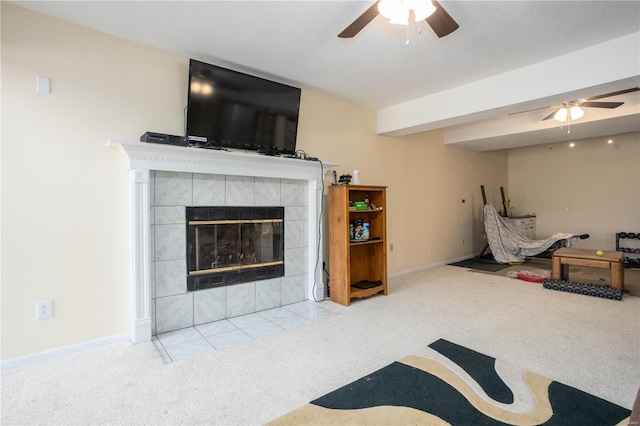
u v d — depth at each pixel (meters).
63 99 2.35
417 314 3.23
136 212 2.54
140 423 1.64
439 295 3.90
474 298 3.78
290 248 3.63
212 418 1.68
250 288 3.31
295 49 2.78
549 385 1.96
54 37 2.31
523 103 3.23
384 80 3.47
